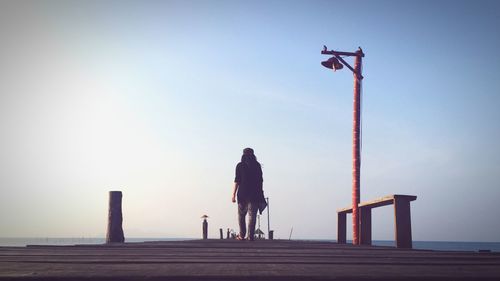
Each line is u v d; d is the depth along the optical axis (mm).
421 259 3430
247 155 9586
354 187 11523
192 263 2707
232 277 1985
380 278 1986
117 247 5328
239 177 9445
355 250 5344
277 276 1991
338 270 2289
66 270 2201
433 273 2176
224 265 2555
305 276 1992
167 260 2936
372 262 2893
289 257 3465
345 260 3105
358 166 11828
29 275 1943
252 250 4770
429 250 5652
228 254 3842
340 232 11992
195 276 1985
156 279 1966
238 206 9508
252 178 9398
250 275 2006
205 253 4016
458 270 2365
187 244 6828
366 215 9703
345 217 12297
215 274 2041
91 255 3525
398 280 1984
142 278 1957
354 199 11336
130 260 2904
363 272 2197
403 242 6660
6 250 4441
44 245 5316
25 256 3355
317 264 2691
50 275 1953
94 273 2061
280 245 6805
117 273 2062
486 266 2678
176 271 2182
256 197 9344
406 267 2516
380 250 5480
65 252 4047
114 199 9250
